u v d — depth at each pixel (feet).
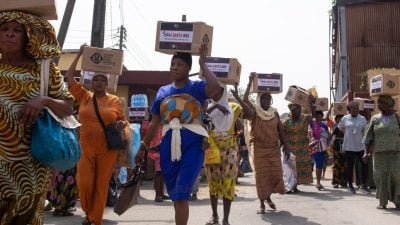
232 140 21.79
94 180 19.49
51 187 23.21
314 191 36.19
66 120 10.47
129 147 20.76
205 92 15.57
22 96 9.93
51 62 10.54
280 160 26.50
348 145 36.06
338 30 93.15
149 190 36.52
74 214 24.14
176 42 15.97
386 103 27.25
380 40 85.81
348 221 23.59
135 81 61.16
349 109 36.81
